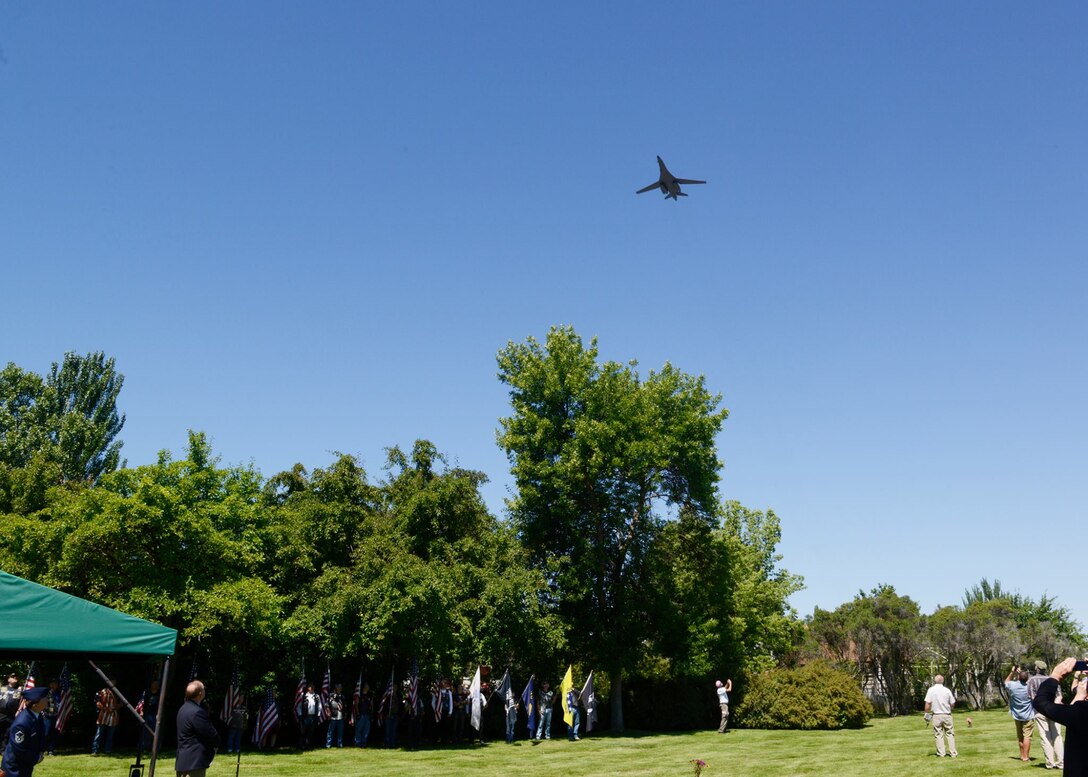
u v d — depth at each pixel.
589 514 36.34
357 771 19.98
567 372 36.69
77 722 26.61
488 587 30.28
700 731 33.28
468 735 31.48
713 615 36.94
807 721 32.81
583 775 19.34
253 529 28.25
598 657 34.66
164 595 24.02
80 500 24.83
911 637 47.03
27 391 46.28
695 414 37.25
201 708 12.15
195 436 28.06
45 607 10.66
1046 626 49.19
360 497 32.03
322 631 27.28
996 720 30.95
